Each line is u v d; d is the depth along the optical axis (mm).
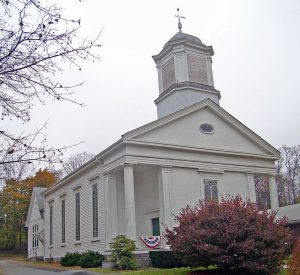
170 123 26000
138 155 24094
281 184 65625
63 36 5219
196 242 15320
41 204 43750
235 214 15734
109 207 25359
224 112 28469
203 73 31922
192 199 25594
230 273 16000
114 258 21656
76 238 31172
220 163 27562
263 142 29766
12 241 55438
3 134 5301
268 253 14805
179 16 33812
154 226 26500
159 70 33500
